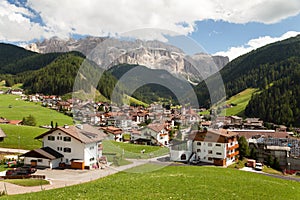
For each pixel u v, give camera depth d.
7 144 42.06
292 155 49.72
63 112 71.19
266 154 50.47
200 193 14.62
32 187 21.58
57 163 32.25
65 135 32.56
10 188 20.80
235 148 45.16
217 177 20.19
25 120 60.09
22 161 33.88
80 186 16.80
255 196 15.34
